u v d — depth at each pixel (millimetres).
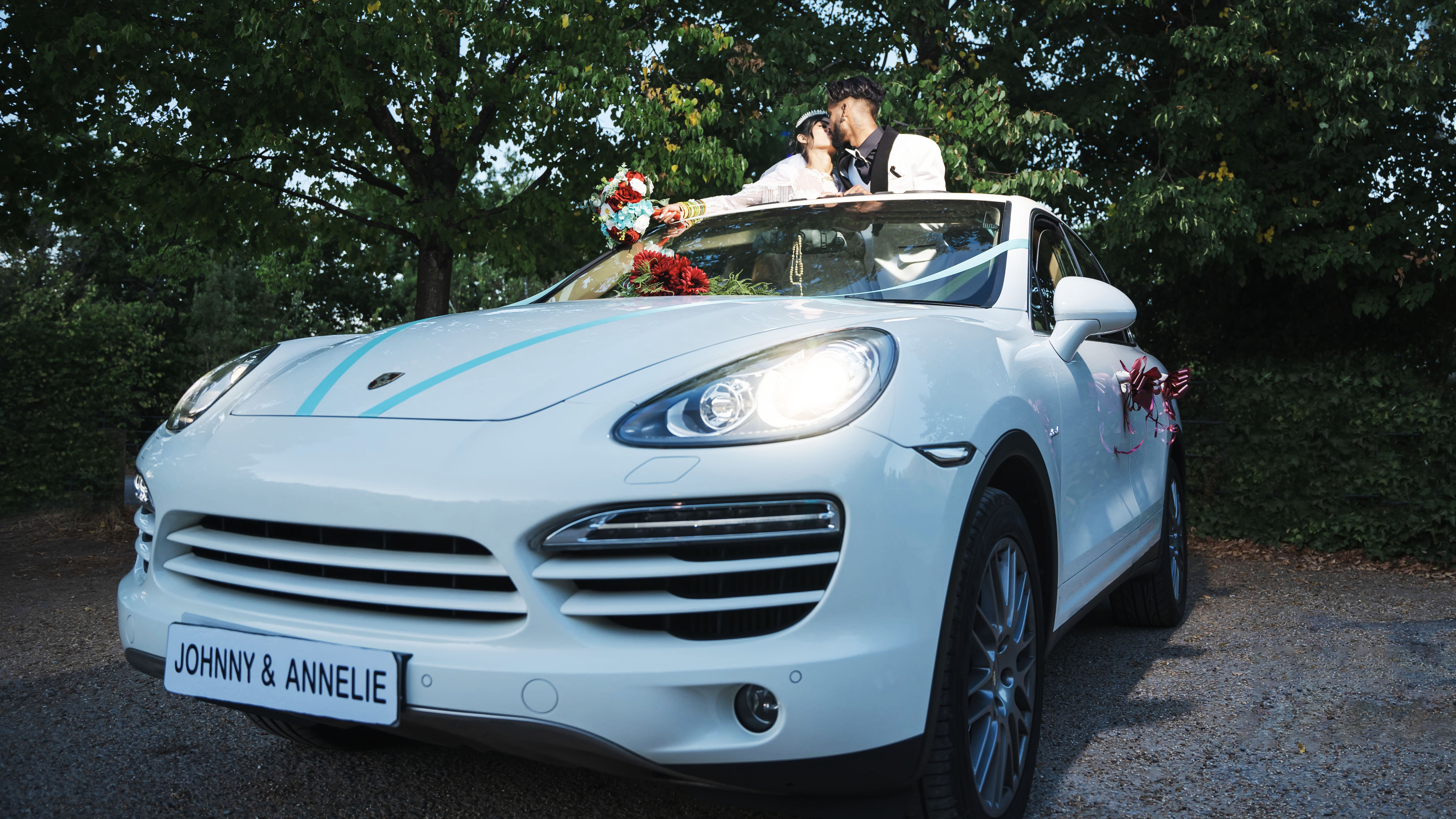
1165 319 9086
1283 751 2555
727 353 1792
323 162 8828
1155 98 8672
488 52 7824
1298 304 8680
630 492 1540
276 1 6816
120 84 7508
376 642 1612
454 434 1682
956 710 1710
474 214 9047
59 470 7754
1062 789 2314
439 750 2561
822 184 4125
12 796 2281
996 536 1858
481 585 1607
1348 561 5941
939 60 8727
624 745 1511
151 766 2469
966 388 1883
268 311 32594
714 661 1516
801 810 1649
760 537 1545
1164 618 3912
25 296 17250
